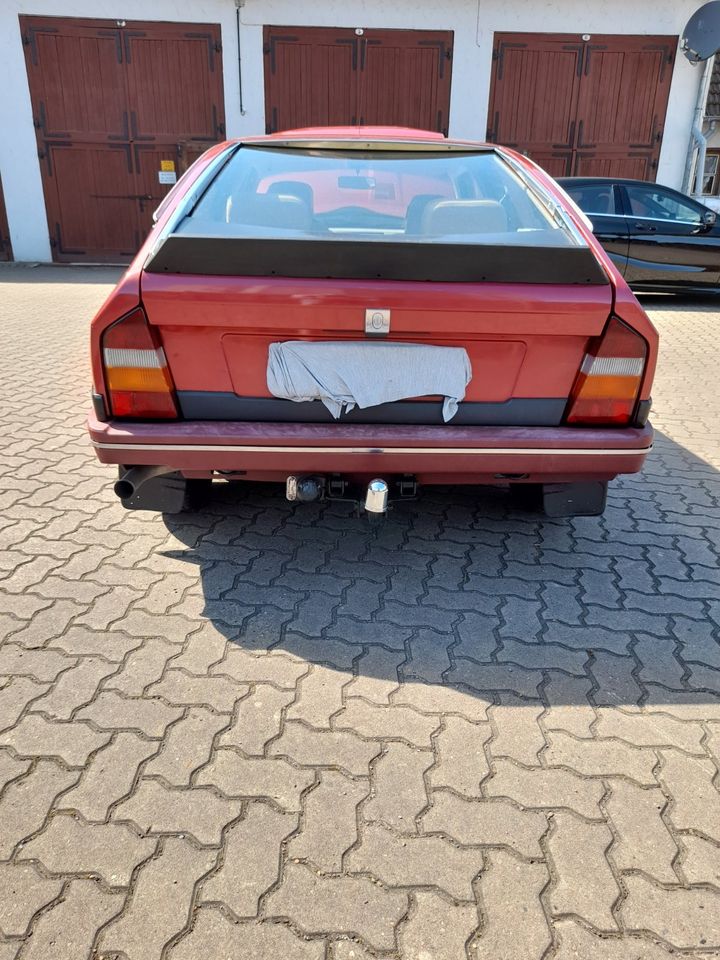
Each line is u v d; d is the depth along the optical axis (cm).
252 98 1141
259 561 297
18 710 213
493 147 326
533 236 252
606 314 226
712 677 234
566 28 1125
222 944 150
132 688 223
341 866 167
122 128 1150
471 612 266
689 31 1106
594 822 180
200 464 236
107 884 162
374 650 244
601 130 1184
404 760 198
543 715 216
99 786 187
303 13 1098
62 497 353
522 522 335
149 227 1212
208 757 198
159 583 281
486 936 152
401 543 314
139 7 1086
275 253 222
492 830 177
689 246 852
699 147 1183
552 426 242
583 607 271
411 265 224
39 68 1109
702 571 297
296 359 230
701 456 427
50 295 929
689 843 175
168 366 231
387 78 1141
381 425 237
